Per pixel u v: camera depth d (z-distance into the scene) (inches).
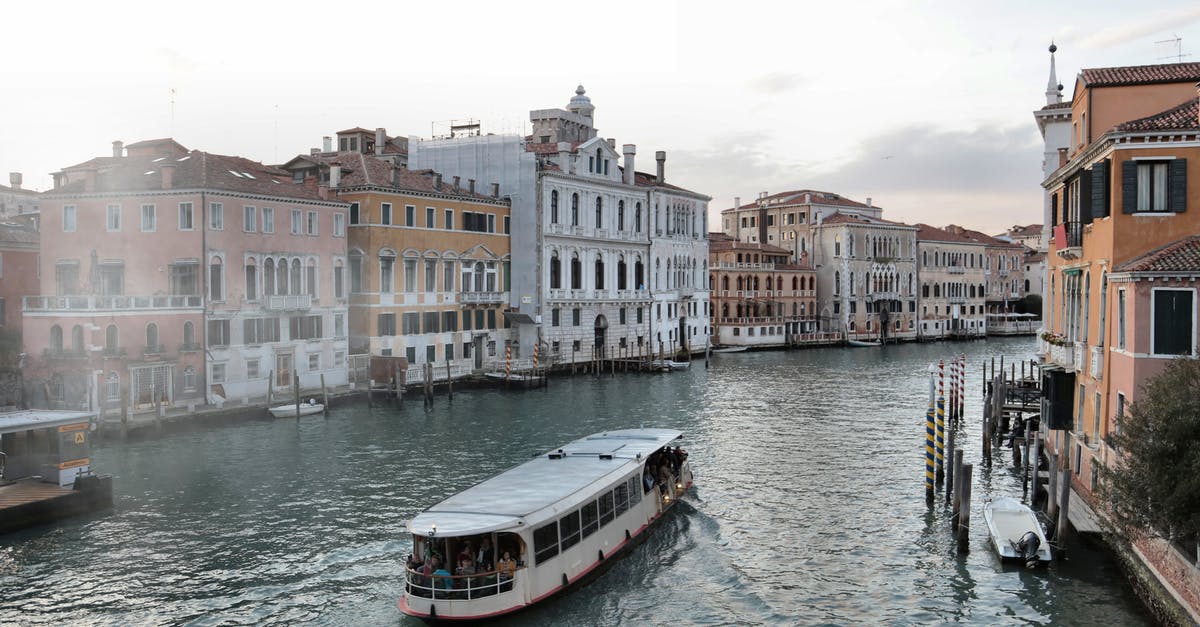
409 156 2593.5
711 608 781.9
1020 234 5713.6
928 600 795.4
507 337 2455.7
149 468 1238.9
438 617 728.3
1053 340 1143.6
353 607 774.5
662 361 2605.8
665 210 3034.0
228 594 799.7
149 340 1587.1
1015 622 748.6
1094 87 1027.9
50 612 762.2
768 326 3543.3
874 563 884.0
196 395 1648.6
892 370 2657.5
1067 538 898.1
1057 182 1180.5
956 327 4382.4
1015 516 956.0
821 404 1916.8
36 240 1930.4
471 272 2325.3
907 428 1609.3
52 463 1036.5
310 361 1889.8
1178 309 792.9
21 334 1739.7
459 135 2714.1
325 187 1955.0
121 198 1711.4
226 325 1705.2
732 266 3479.3
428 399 1841.8
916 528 988.6
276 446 1396.4
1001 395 1395.2
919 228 4306.1
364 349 2041.1
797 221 3966.5
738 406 1881.2
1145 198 861.2
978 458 1346.0
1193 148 843.4
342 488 1141.1
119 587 814.5
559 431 1557.6
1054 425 1052.5
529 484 860.6
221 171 1774.1
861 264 3887.8
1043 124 1518.2
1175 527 652.1
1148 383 736.3
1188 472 640.4
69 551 902.4
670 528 993.5
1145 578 756.6
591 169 2682.1
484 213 2370.8
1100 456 909.2
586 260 2647.6
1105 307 912.9
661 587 826.8
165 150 2103.8
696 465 1294.3
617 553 885.2
